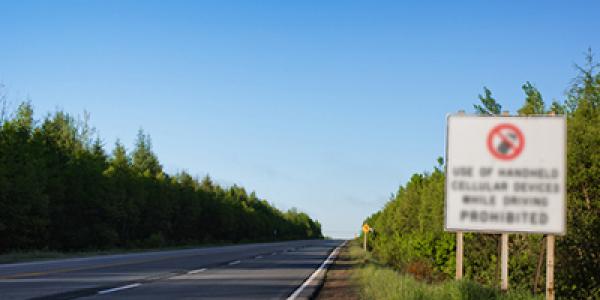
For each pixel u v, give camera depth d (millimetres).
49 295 12742
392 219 39562
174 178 85438
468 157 11148
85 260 29484
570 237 12039
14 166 42281
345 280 20375
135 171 68000
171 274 20250
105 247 54750
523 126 10969
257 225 128625
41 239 47000
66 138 63312
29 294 12875
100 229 53312
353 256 43375
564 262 12367
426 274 19391
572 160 11984
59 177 50031
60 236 49969
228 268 24797
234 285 16609
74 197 51750
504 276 11195
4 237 41188
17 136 45188
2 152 42719
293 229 196500
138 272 20906
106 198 53906
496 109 20219
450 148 11234
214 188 119125
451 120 11289
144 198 65562
